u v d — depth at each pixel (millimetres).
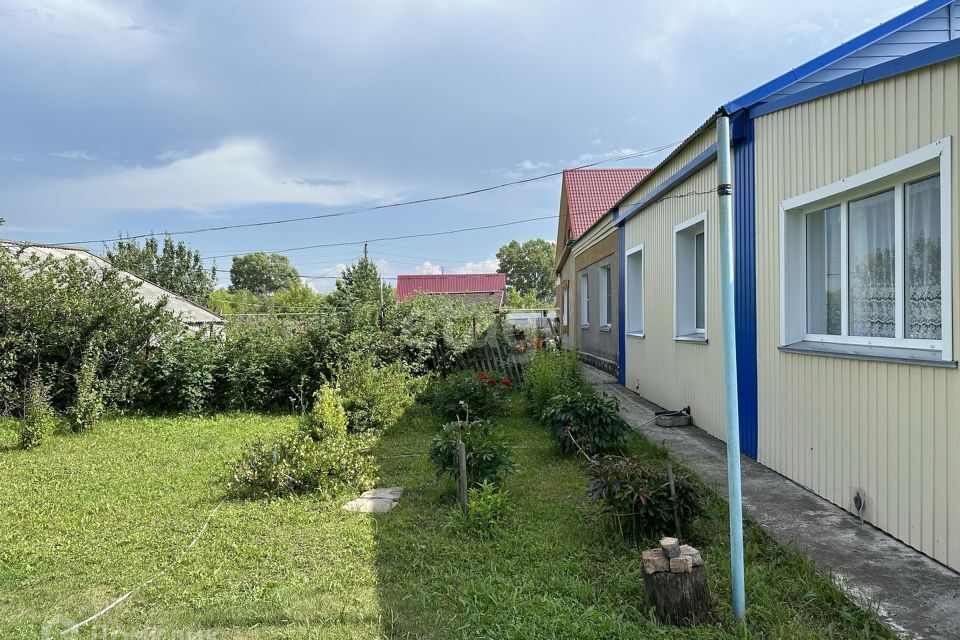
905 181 3807
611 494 3891
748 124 5688
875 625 2699
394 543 4023
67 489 5535
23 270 10773
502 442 5203
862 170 3975
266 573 3623
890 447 3705
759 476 5168
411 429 8195
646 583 2910
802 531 3846
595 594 3188
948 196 3197
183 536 4281
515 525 4285
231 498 5184
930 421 3350
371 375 8719
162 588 3441
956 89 3137
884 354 3826
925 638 2582
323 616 3055
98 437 8125
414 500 5074
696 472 5355
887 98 3715
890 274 4023
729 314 2840
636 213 10211
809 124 4645
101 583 3547
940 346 3502
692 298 8070
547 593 3195
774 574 3258
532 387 9094
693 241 8047
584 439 5996
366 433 7645
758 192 5539
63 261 11234
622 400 9539
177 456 6891
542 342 13086
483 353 11461
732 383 2840
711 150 6453
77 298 9719
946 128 3213
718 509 4301
